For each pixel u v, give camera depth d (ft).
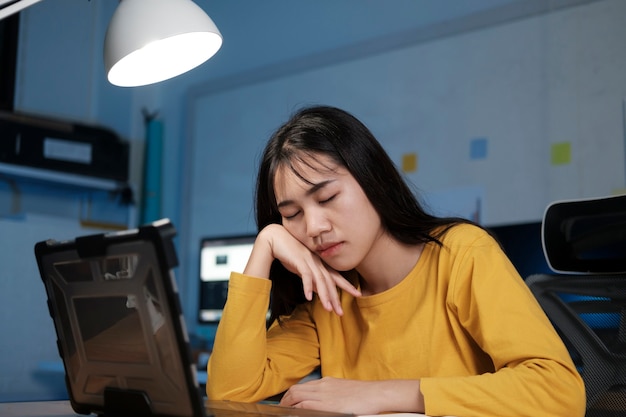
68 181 10.64
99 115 12.24
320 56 11.62
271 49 12.34
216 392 3.64
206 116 12.71
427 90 10.67
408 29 10.92
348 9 11.61
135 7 4.10
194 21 4.09
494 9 10.17
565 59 9.60
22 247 7.95
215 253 9.69
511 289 3.34
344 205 3.48
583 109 9.44
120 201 11.08
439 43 10.61
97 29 12.02
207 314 9.66
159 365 2.51
